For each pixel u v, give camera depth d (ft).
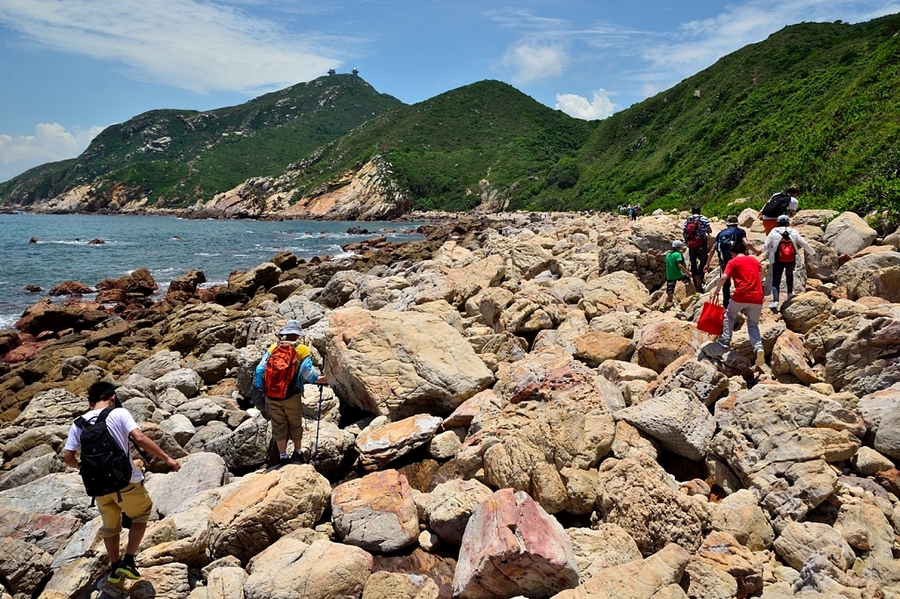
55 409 30.73
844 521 16.65
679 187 149.48
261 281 79.66
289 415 22.45
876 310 23.65
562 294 41.81
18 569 16.20
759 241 40.40
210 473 22.17
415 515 18.89
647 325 31.35
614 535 16.87
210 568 17.29
